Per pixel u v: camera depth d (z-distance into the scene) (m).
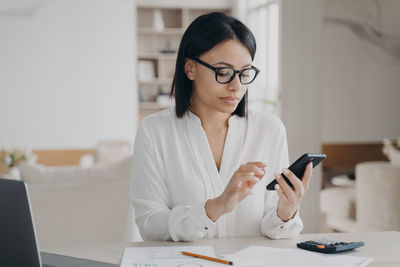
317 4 2.29
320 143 2.32
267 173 1.43
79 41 5.93
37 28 5.81
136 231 1.55
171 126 1.41
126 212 2.09
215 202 1.17
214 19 1.24
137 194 1.38
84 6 5.91
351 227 2.39
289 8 2.28
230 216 1.36
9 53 5.77
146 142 1.40
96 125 6.04
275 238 1.28
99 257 1.13
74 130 5.98
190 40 1.28
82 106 5.99
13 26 5.76
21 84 5.82
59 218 2.03
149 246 1.21
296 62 2.30
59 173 2.03
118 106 6.07
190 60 1.31
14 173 3.87
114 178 2.07
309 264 1.04
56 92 5.91
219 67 1.22
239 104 1.41
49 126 5.92
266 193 1.43
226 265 1.03
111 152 4.87
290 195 1.20
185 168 1.38
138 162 1.40
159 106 6.64
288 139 2.30
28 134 5.87
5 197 0.93
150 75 6.71
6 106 5.80
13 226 0.93
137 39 6.75
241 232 1.37
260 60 5.58
